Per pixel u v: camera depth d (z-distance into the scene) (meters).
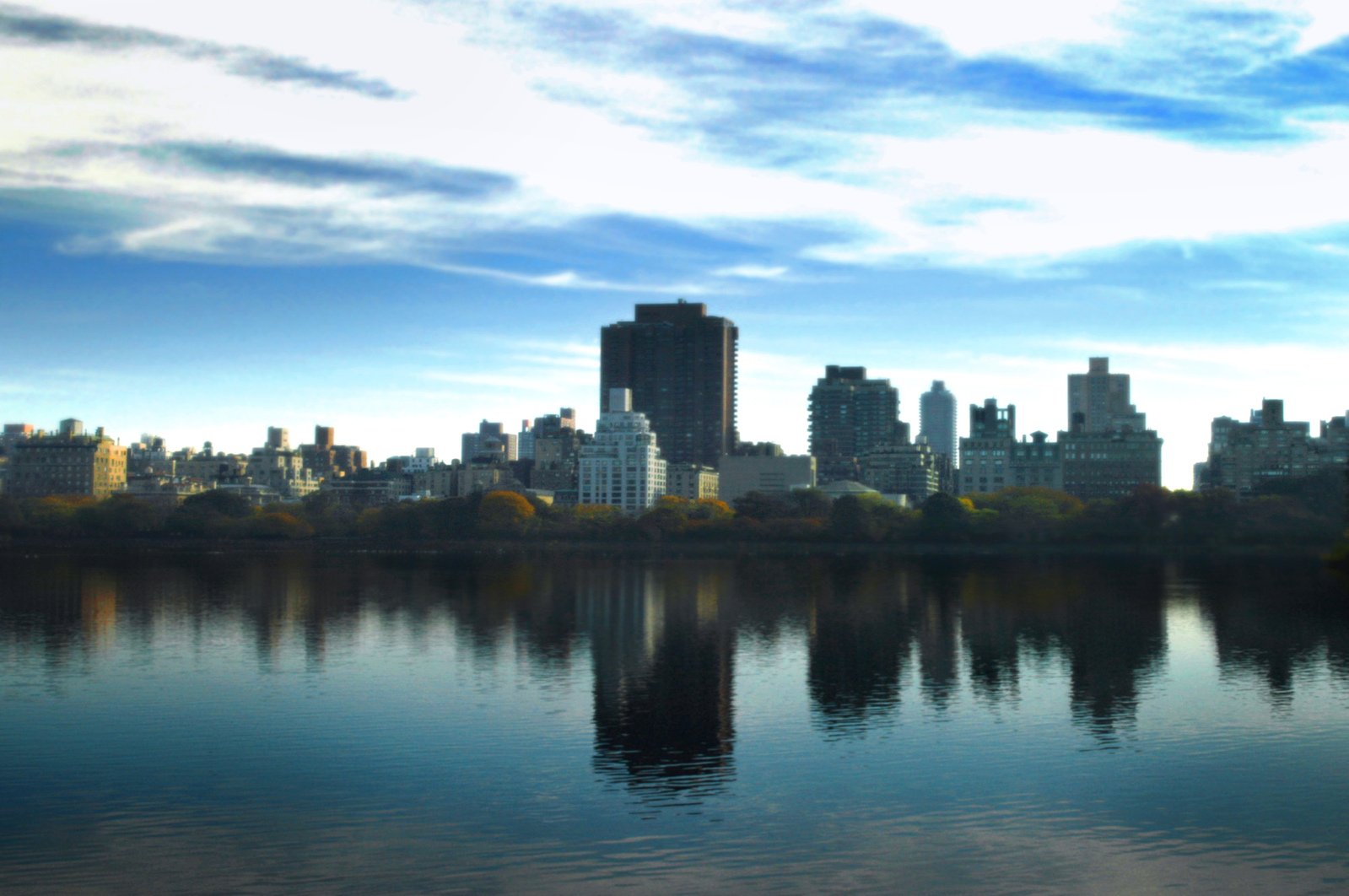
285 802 84.44
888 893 68.50
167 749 98.81
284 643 159.12
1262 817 81.12
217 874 71.25
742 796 85.44
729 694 121.81
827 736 103.19
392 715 111.19
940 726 106.81
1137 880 70.50
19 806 83.56
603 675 133.12
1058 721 108.88
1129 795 85.81
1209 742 100.88
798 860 73.50
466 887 69.50
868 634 169.12
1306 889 69.31
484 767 93.12
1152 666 139.50
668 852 74.69
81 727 106.50
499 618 190.12
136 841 76.69
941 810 82.44
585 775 90.62
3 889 69.06
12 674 133.38
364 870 71.88
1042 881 70.31
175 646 155.38
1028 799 84.88
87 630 172.12
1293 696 120.19
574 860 73.44
